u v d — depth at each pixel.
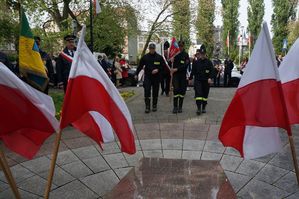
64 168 4.82
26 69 4.13
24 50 4.10
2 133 3.12
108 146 5.75
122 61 18.80
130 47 43.06
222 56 51.53
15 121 3.11
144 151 5.55
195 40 25.03
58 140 3.12
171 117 8.28
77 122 3.33
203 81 8.52
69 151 5.53
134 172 3.46
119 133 3.27
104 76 3.19
